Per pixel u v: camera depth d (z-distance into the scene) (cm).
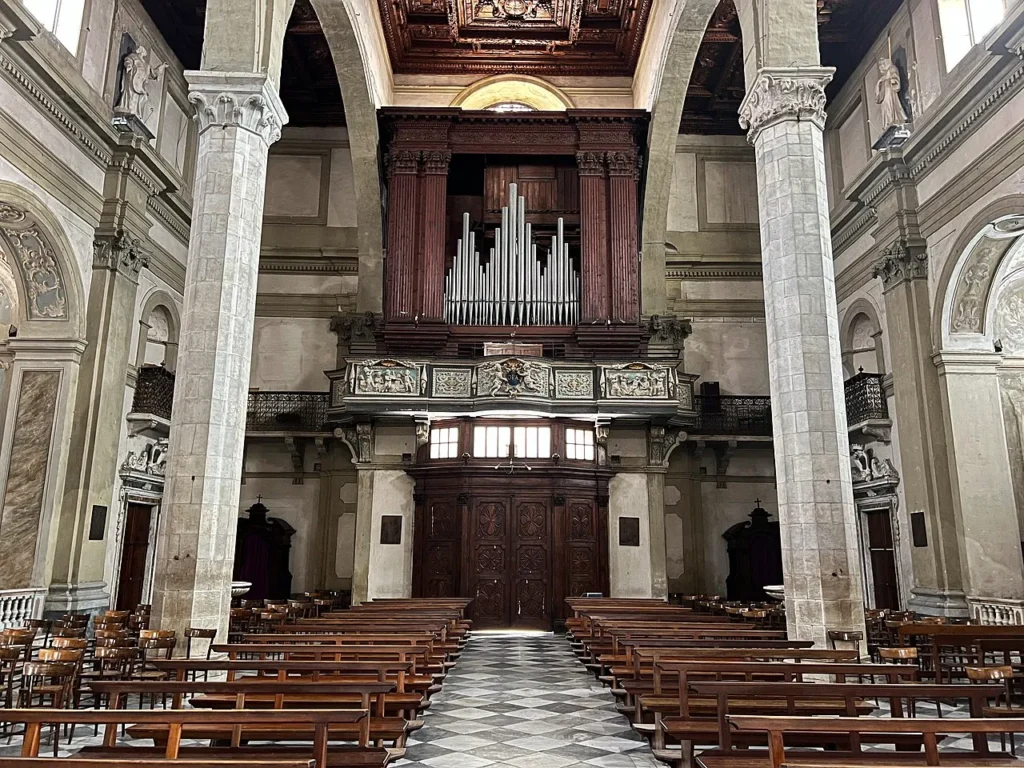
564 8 1878
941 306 1422
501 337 1758
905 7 1559
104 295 1418
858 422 1636
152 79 1611
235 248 1016
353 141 1809
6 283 1450
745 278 2111
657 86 1766
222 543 957
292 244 2073
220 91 1045
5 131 1167
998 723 382
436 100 2067
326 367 2020
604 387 1689
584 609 1270
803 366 974
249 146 1053
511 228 1805
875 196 1591
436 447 1766
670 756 594
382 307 1872
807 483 947
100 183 1441
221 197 1017
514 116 1819
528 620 1681
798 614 933
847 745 577
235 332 1006
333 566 1898
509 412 1683
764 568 1941
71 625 1102
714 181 2166
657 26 1781
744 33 1151
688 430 1969
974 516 1359
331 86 2019
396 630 964
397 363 1695
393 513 1770
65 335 1379
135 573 1617
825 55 1794
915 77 1525
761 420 1989
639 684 725
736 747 558
